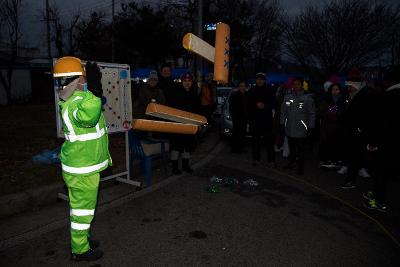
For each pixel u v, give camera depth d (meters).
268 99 7.25
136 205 4.95
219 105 14.41
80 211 3.24
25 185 5.19
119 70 5.38
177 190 5.67
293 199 5.37
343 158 6.90
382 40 22.25
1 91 24.77
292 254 3.64
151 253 3.60
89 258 3.40
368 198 5.26
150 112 5.55
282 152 9.17
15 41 24.77
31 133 10.02
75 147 3.10
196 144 9.39
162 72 7.35
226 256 3.56
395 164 4.73
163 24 30.72
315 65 24.81
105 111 5.21
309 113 6.62
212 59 5.66
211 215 4.63
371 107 5.04
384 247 3.85
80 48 34.00
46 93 26.92
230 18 29.89
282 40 26.84
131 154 6.15
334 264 3.46
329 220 4.57
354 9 22.33
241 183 6.18
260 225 4.34
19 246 3.69
